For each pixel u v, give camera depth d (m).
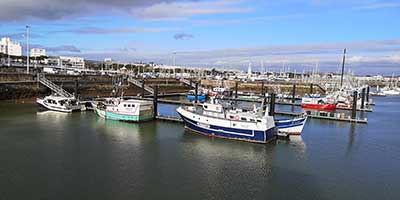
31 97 92.19
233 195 32.47
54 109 77.75
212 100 61.91
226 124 54.28
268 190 34.00
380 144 55.47
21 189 32.03
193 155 45.28
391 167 43.06
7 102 86.06
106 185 33.69
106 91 115.50
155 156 44.16
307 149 50.59
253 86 171.88
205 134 57.09
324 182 36.88
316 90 173.50
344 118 78.25
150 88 132.12
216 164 41.72
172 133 58.59
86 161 40.97
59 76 107.50
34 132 55.62
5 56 195.62
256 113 55.47
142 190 32.75
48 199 30.12
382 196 33.62
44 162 40.09
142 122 68.31
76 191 31.98
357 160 45.78
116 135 55.91
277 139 56.31
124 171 37.97
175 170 38.94
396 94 196.38
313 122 76.00
